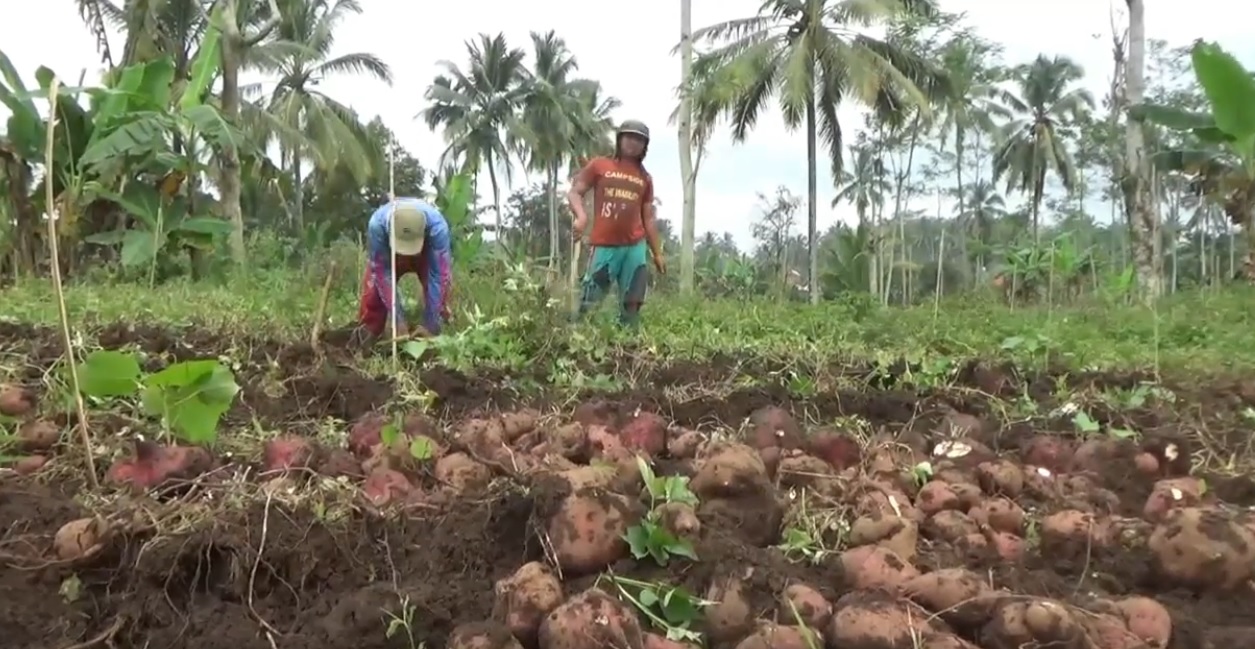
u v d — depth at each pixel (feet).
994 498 8.67
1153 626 6.37
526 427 11.03
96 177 31.04
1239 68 18.26
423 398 13.21
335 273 23.31
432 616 6.50
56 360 12.53
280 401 13.15
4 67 29.07
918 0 73.51
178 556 7.03
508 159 122.83
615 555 6.89
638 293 24.20
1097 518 8.22
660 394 14.17
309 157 86.17
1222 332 25.04
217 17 36.06
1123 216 122.31
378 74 91.71
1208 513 7.26
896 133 101.50
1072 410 13.80
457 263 29.09
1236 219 21.02
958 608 6.16
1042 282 57.21
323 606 6.79
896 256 138.51
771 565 6.99
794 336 21.59
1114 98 71.51
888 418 13.85
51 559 7.23
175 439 10.09
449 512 7.69
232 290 27.84
